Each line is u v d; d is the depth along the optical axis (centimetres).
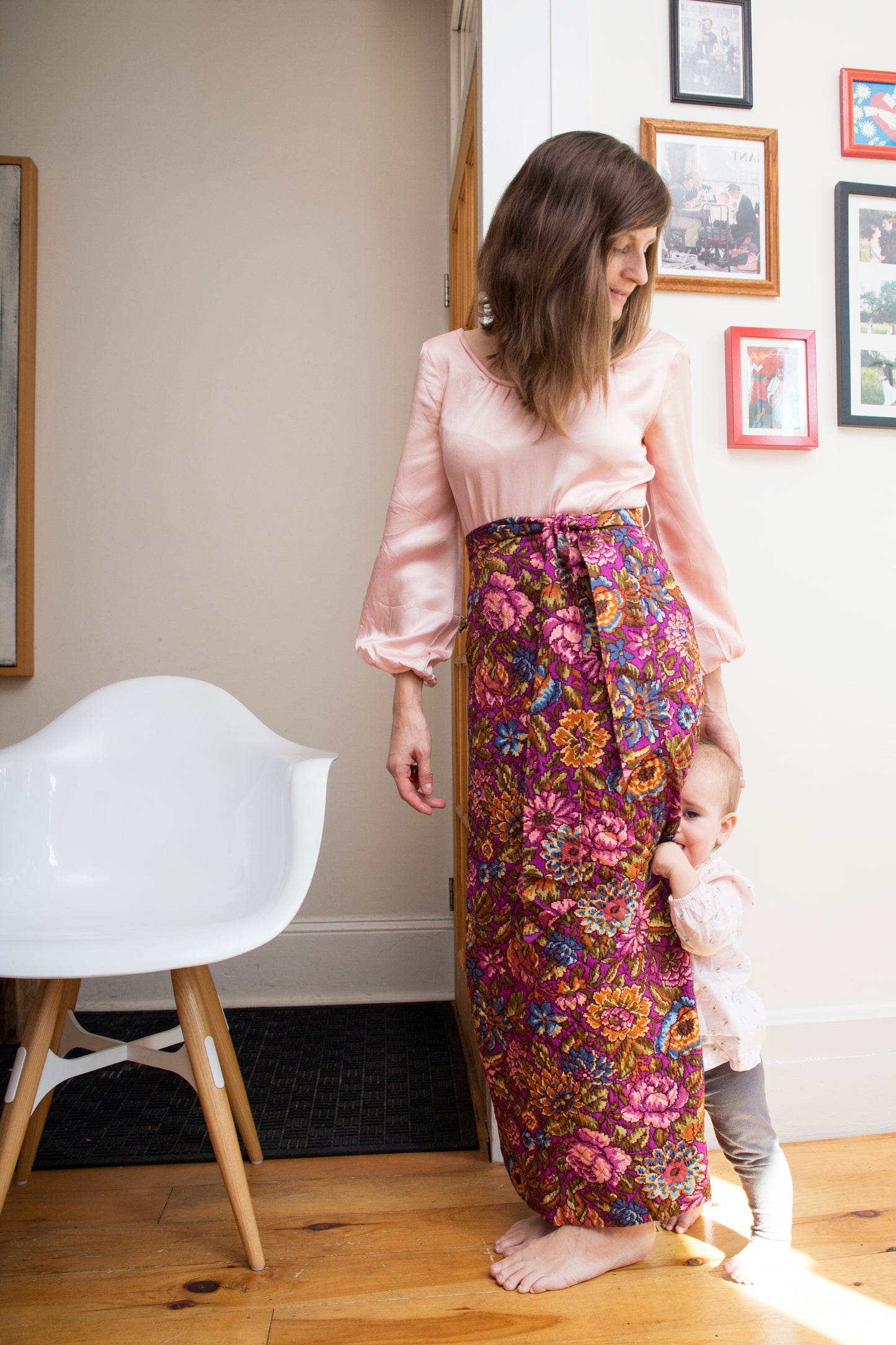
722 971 124
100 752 144
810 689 160
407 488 124
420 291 231
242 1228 116
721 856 156
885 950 160
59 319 221
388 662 124
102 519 221
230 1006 219
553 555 111
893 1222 127
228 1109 118
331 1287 113
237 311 226
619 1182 109
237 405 225
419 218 231
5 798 134
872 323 162
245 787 141
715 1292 112
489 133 153
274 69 229
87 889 136
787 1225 117
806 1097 154
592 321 106
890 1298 111
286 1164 144
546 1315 108
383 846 226
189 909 133
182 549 223
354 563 228
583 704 109
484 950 119
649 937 115
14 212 216
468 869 123
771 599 159
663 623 112
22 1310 108
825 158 162
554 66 154
